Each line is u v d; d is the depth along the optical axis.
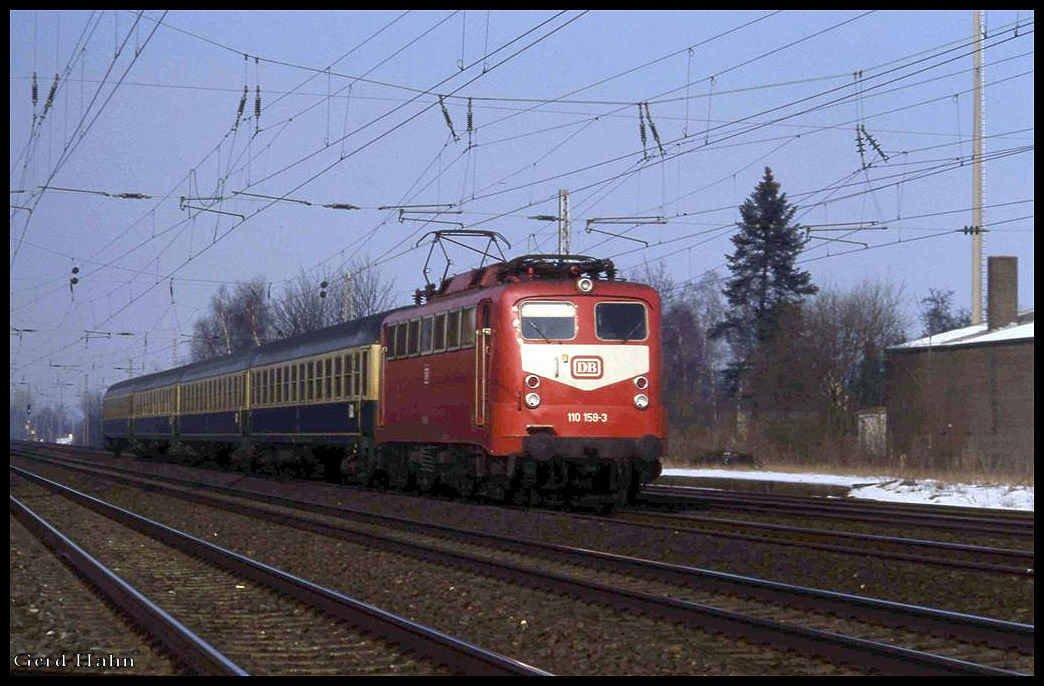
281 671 8.86
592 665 9.03
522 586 12.96
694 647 9.61
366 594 12.81
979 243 45.69
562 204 34.94
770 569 14.19
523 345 20.58
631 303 21.14
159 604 12.20
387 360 26.34
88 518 23.05
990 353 46.19
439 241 25.42
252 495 28.08
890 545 16.28
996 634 9.61
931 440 47.53
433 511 22.47
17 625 11.09
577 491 22.03
